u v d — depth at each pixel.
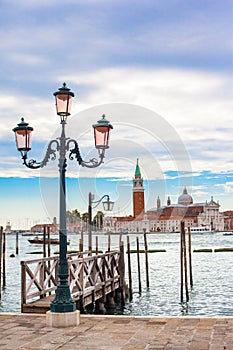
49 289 14.22
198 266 37.84
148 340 7.81
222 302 19.97
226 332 8.23
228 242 86.69
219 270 34.19
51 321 9.10
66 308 9.14
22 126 9.46
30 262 13.09
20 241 115.62
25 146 9.41
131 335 8.20
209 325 8.86
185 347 7.29
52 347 7.49
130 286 20.86
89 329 8.75
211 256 50.47
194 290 23.61
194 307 18.94
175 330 8.50
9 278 30.27
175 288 24.42
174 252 56.78
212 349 7.12
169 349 7.20
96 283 16.78
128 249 21.08
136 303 19.98
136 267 36.94
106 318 9.76
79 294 14.92
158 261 42.94
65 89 9.17
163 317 9.72
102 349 7.31
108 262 18.41
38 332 8.59
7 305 19.67
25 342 7.84
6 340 7.99
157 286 25.23
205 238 99.62
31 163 9.20
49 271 14.42
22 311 12.40
